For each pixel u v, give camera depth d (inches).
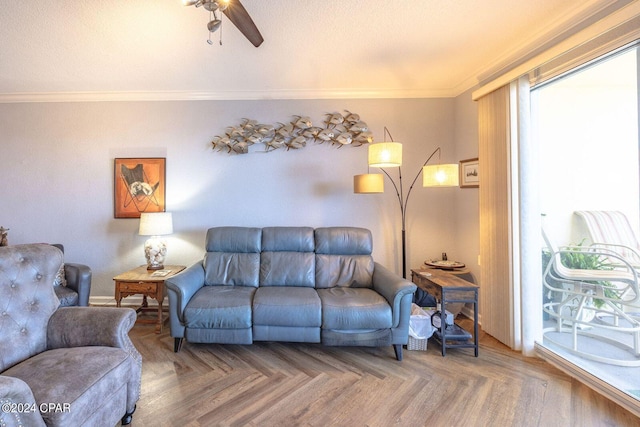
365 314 85.0
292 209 128.7
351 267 109.5
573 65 73.4
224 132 127.8
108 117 127.4
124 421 59.3
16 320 56.9
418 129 128.2
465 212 120.5
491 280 98.3
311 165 128.6
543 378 76.2
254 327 87.7
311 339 87.2
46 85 117.3
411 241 129.0
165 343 96.3
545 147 89.1
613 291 80.0
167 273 108.7
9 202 127.6
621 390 65.9
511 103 88.3
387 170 128.5
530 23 79.2
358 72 109.3
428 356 87.8
